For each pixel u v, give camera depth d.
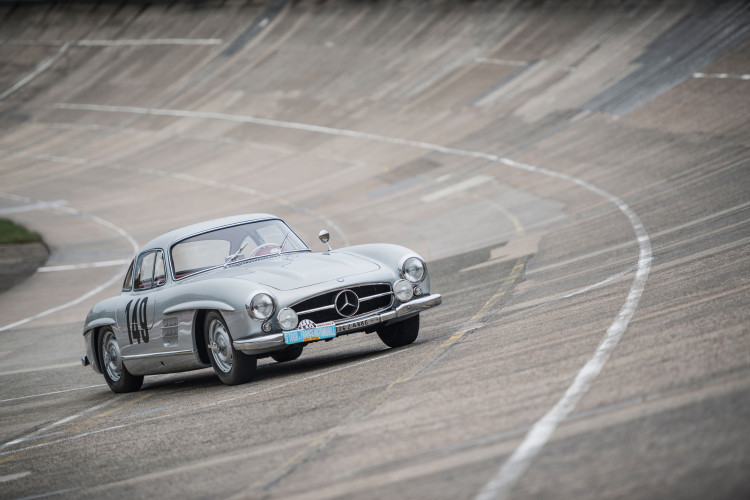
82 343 52.00
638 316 26.27
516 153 122.25
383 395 22.45
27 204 161.38
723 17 145.00
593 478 13.52
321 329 28.84
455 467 15.27
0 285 91.25
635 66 142.12
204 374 36.38
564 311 30.62
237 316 28.73
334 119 178.75
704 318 23.69
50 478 20.69
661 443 14.51
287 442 19.58
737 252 34.16
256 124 190.88
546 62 164.00
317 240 91.31
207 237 33.88
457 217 88.94
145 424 25.56
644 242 45.38
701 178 68.81
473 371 23.36
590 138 115.94
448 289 46.84
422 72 185.62
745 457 13.17
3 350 54.06
